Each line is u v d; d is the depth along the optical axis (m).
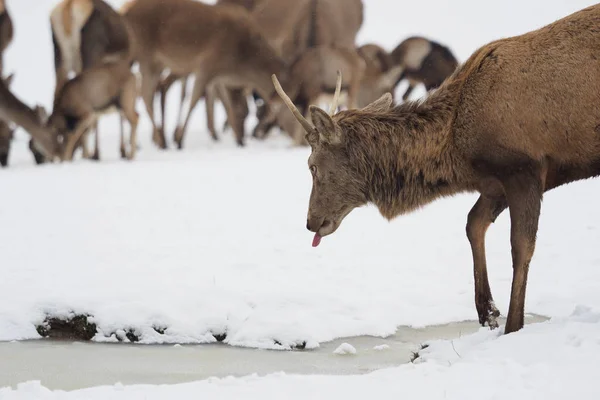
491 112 11.70
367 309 13.95
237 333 13.00
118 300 13.91
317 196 12.60
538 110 11.55
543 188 11.73
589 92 11.48
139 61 37.69
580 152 11.64
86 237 18.75
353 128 12.40
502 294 14.61
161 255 17.03
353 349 12.30
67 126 33.47
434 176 12.30
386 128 12.34
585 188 22.28
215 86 38.25
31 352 12.53
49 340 13.20
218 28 36.81
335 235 18.77
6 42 38.25
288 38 42.81
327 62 36.12
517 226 11.61
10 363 12.03
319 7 42.00
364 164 12.41
